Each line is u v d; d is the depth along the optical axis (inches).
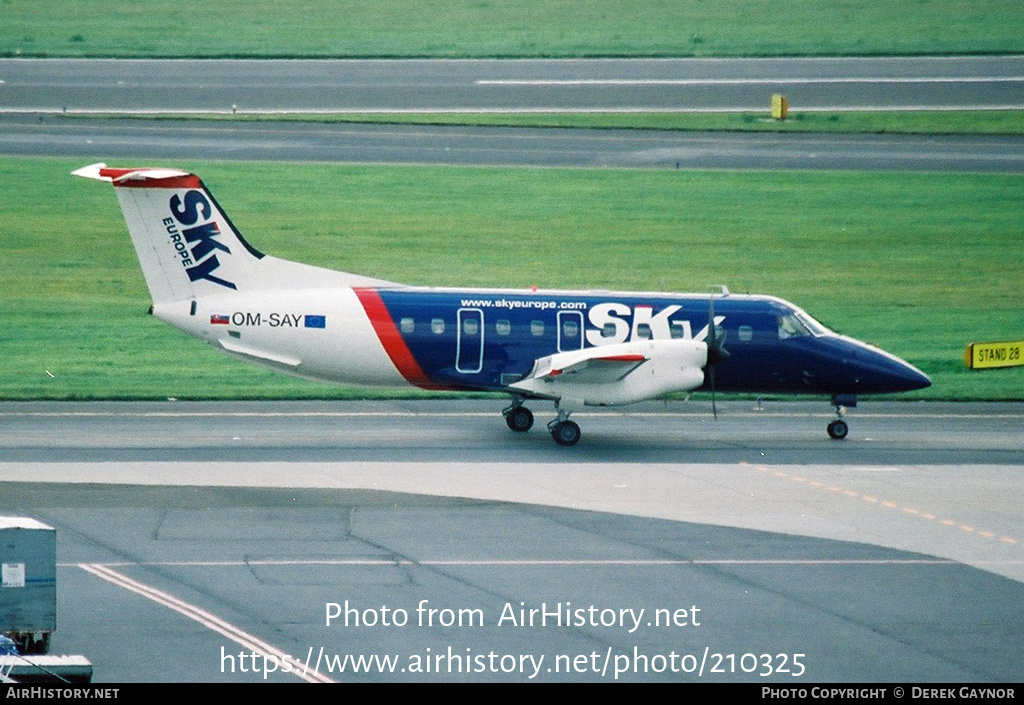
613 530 4776.1
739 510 5073.8
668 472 5620.1
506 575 4264.3
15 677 3228.3
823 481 5546.3
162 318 5900.6
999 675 3563.0
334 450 5856.3
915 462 5920.3
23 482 5177.2
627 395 5949.8
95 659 3496.6
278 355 5949.8
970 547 4690.0
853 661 3641.7
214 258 5910.4
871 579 4328.3
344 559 4370.1
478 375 6067.9
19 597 3457.2
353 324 5944.9
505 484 5349.4
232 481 5285.4
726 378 6328.7
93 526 4645.7
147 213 5821.9
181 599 3961.6
